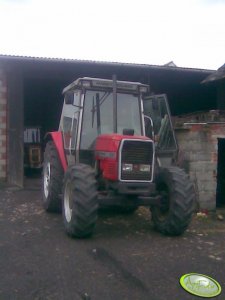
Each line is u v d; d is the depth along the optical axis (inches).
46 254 196.4
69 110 279.7
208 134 319.9
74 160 253.6
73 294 153.2
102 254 197.8
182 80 493.0
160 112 275.3
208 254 204.2
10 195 362.9
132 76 479.5
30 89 588.4
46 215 282.2
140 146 223.1
